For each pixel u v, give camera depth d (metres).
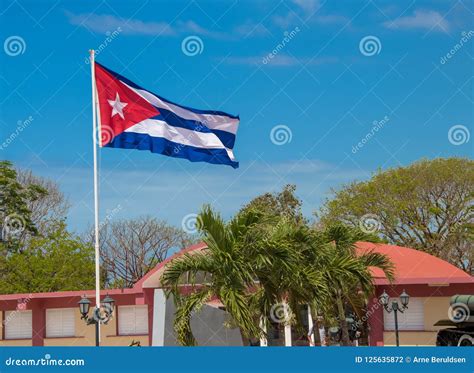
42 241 41.28
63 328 31.84
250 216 19.16
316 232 21.88
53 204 48.66
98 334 22.77
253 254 18.97
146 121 23.28
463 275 30.03
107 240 47.59
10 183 45.62
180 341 18.89
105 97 23.20
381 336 30.38
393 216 45.94
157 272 30.03
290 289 19.91
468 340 28.41
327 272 21.66
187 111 23.48
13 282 39.53
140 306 31.42
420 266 30.47
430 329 30.31
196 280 21.50
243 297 18.47
